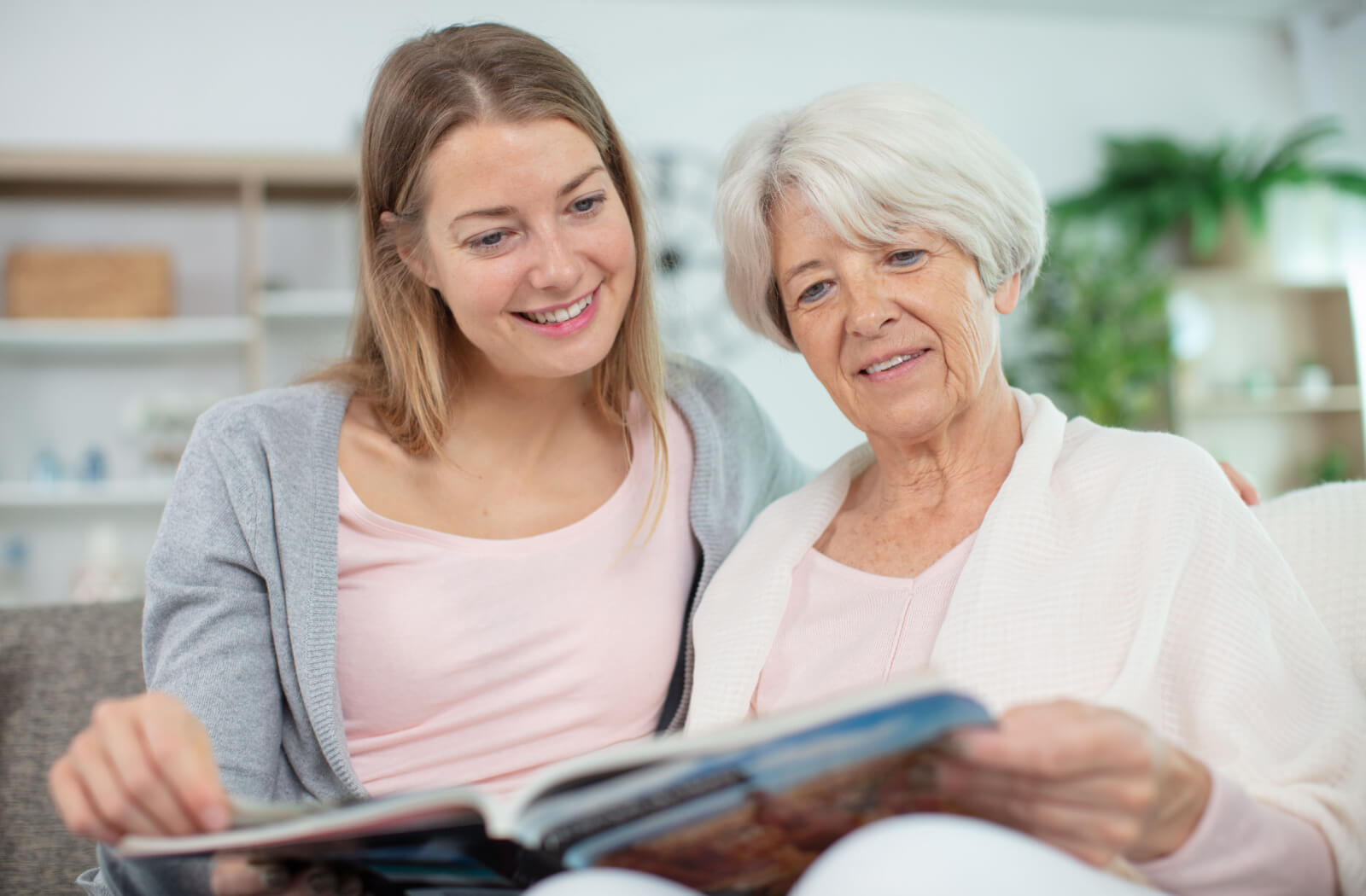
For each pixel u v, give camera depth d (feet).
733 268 4.00
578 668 4.10
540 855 2.26
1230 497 3.23
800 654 3.76
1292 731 2.85
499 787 3.99
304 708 3.88
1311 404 16.52
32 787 4.43
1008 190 3.56
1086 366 15.15
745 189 3.75
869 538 3.92
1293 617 3.08
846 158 3.46
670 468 4.52
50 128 14.25
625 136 4.54
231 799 2.41
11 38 14.26
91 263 13.44
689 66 16.06
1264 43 17.92
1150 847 2.35
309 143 14.76
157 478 14.01
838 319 3.65
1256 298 17.25
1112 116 17.29
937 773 2.08
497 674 4.03
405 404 4.26
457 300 3.95
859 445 4.31
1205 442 16.85
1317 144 17.35
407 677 4.00
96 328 13.26
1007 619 3.22
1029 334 15.88
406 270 4.20
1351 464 16.87
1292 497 3.78
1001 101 17.02
